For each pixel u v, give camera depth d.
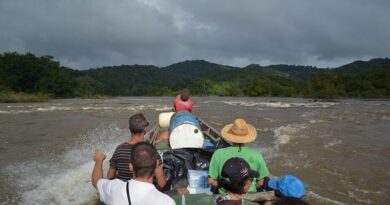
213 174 5.03
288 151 11.12
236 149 4.98
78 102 42.22
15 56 67.38
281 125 17.23
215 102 40.97
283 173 8.76
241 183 3.31
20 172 8.94
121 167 4.85
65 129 15.92
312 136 13.86
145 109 27.48
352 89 68.62
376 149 11.28
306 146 11.88
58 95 69.69
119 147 4.95
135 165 3.03
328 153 10.78
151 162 3.04
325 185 7.79
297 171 8.92
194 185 5.70
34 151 11.34
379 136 13.79
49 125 17.23
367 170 8.94
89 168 9.24
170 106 31.47
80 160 10.19
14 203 6.93
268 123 18.06
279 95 81.12
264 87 83.00
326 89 63.66
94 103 38.75
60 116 21.55
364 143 12.30
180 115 8.47
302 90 75.19
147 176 3.05
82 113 23.73
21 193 7.45
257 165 4.96
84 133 14.81
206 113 23.94
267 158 10.23
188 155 6.41
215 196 3.70
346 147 11.63
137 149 3.08
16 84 64.38
